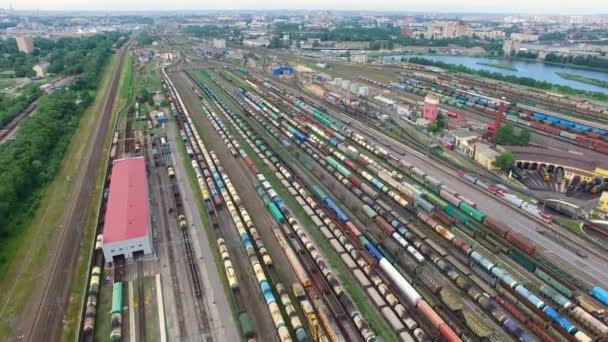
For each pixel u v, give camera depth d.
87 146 139.50
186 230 87.88
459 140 132.75
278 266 76.38
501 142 131.88
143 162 109.00
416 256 77.69
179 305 66.94
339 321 62.69
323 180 112.62
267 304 66.19
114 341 59.59
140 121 167.75
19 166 105.88
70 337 61.44
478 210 94.44
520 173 111.44
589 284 70.06
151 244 81.25
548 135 153.75
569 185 106.31
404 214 94.25
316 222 88.88
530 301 65.38
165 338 60.31
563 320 60.94
